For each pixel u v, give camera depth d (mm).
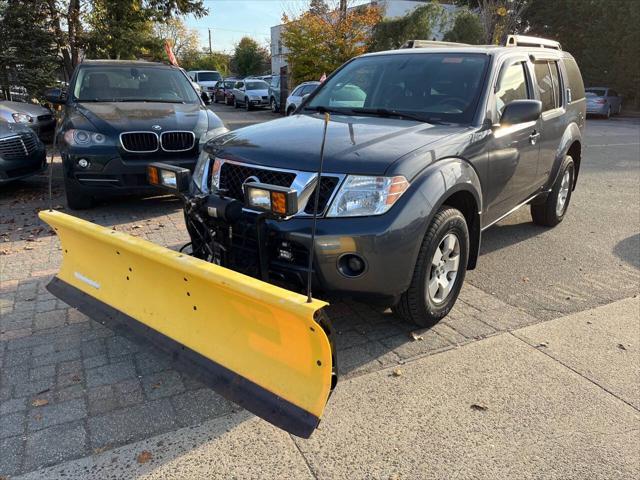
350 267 2994
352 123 3836
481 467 2447
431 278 3492
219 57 64312
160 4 16578
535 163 4980
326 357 2205
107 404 2840
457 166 3414
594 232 6164
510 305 4141
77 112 6520
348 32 24516
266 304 2225
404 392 2990
